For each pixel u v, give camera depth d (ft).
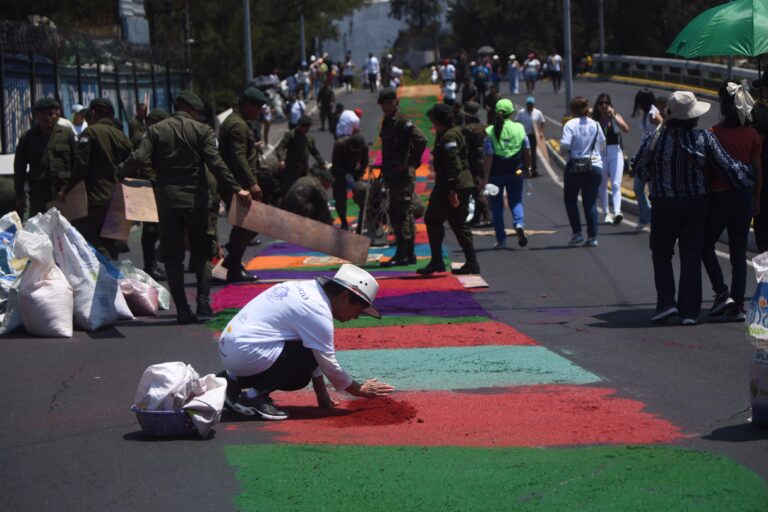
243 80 153.99
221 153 33.60
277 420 18.15
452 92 148.87
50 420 18.34
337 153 50.85
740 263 27.71
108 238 31.07
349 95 186.70
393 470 14.84
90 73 74.38
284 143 49.24
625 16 243.60
